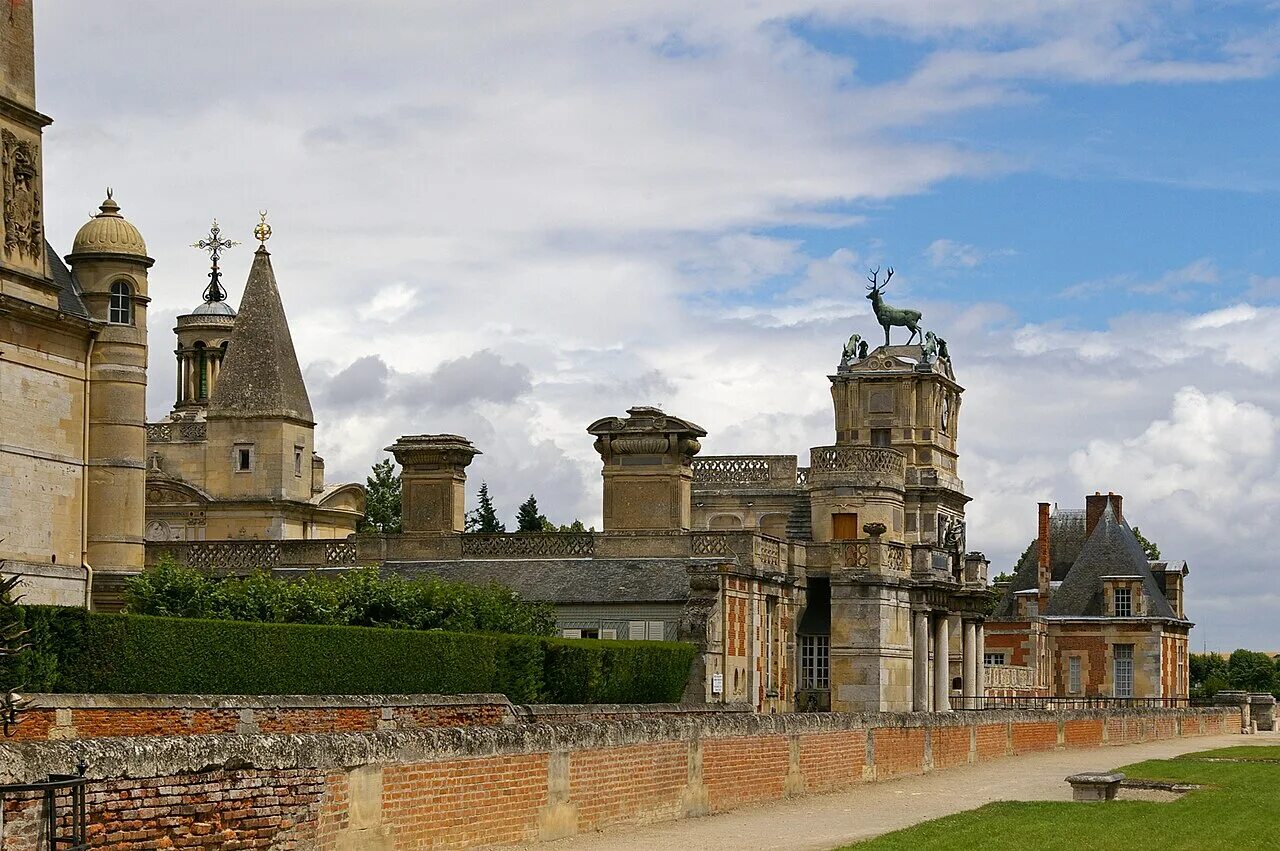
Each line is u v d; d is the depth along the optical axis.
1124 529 110.31
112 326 51.38
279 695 35.31
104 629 33.06
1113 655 107.75
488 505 125.12
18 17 45.53
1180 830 31.61
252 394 75.81
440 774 24.55
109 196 52.41
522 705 41.16
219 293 89.00
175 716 30.62
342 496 79.75
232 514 75.06
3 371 44.38
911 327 97.62
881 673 68.12
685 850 27.41
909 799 38.47
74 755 18.31
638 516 66.38
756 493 84.25
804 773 38.47
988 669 92.50
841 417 96.56
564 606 60.97
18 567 44.25
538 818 27.20
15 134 45.28
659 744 31.47
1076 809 35.94
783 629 66.62
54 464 46.56
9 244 45.09
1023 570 115.06
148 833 19.16
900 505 80.19
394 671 40.22
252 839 20.62
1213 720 84.00
